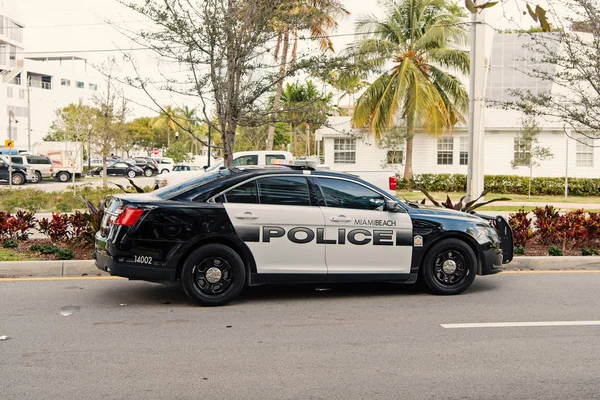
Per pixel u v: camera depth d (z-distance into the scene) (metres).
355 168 32.50
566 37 11.79
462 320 7.13
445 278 8.40
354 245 7.90
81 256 10.08
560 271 10.31
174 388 4.94
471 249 8.41
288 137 53.34
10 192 24.58
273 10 10.95
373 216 7.99
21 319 6.94
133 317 7.09
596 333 6.65
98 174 53.50
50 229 11.05
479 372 5.39
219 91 11.07
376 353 5.89
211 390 4.91
